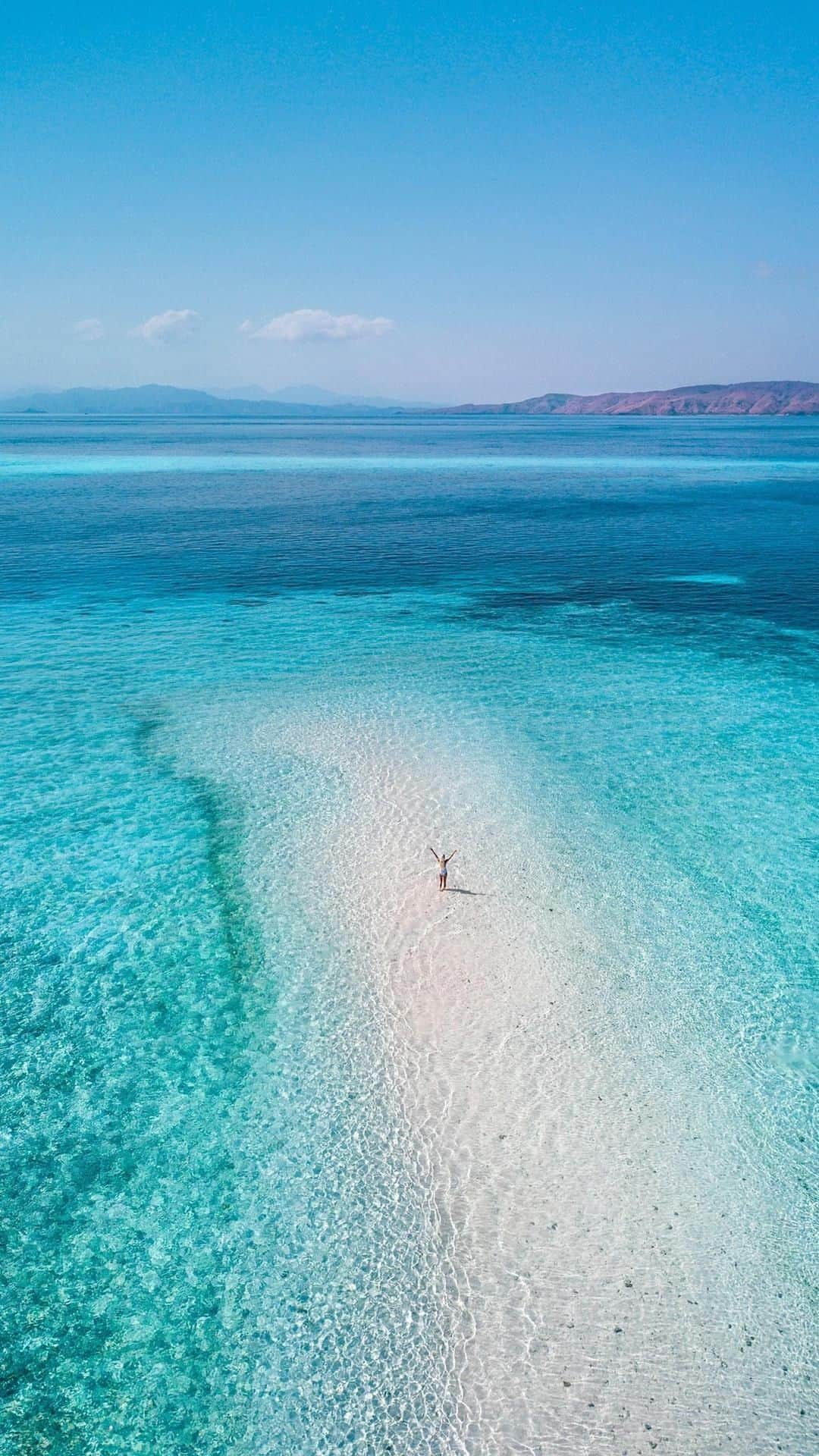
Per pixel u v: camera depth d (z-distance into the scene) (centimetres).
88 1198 1216
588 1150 1278
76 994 1603
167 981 1639
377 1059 1452
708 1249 1134
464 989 1603
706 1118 1335
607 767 2533
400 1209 1194
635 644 3831
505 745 2675
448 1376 999
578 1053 1458
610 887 1914
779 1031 1511
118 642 3775
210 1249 1145
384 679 3294
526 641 3866
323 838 2111
